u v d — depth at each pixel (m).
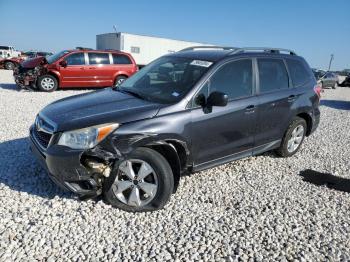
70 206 3.67
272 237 3.44
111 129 3.51
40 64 13.23
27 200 3.79
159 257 3.00
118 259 2.96
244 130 4.66
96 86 14.30
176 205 3.93
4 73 22.48
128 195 3.72
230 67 4.54
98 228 3.37
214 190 4.41
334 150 6.85
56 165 3.49
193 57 4.70
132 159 3.62
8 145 5.61
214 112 4.18
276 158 5.88
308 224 3.74
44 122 3.86
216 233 3.43
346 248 3.35
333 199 4.44
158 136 3.67
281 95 5.21
